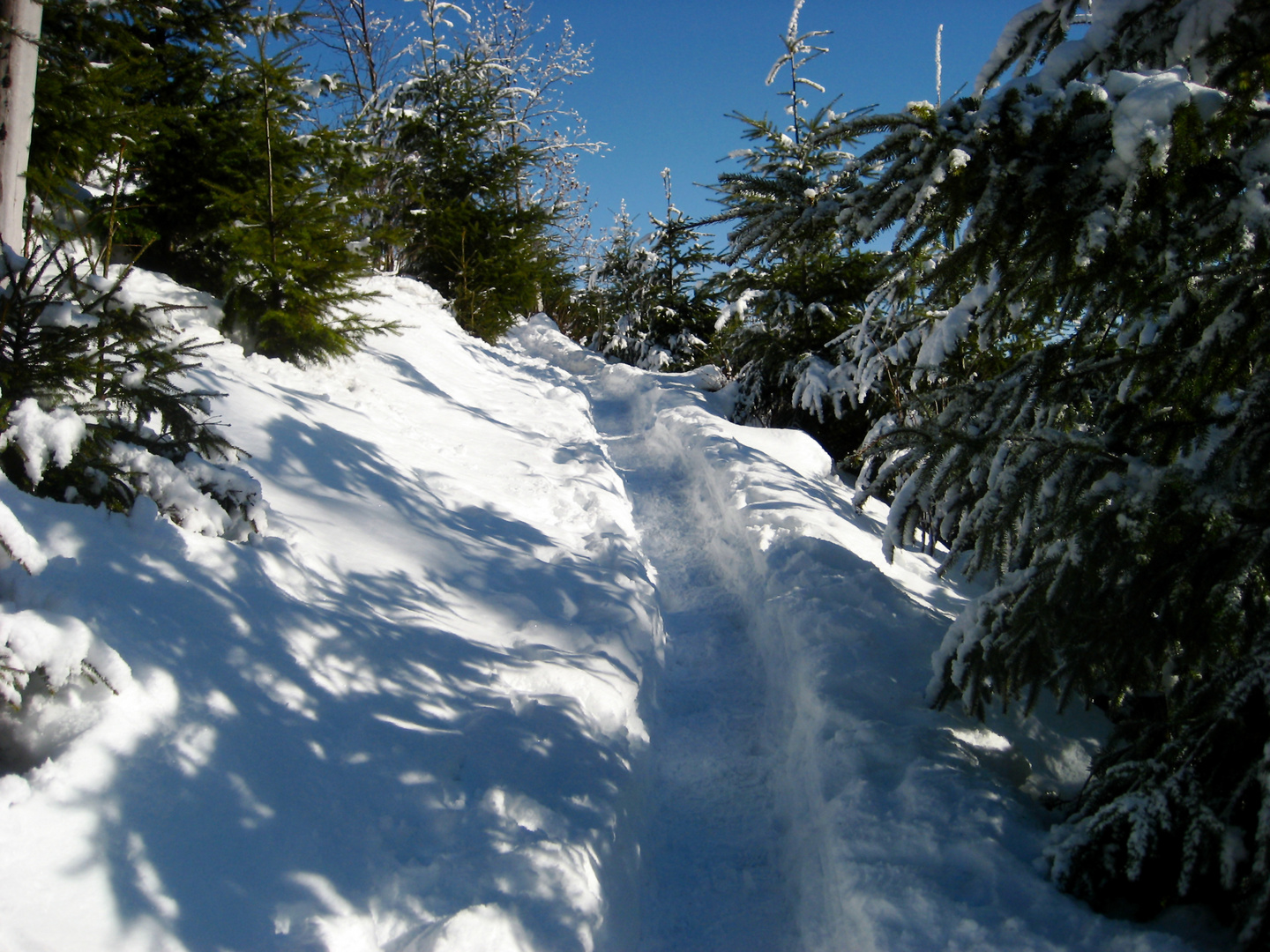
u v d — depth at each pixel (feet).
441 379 29.78
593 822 9.57
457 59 53.93
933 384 21.02
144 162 20.07
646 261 54.70
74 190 17.87
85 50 17.80
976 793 9.77
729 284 34.63
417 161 49.70
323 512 14.62
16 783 6.30
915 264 11.02
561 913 8.00
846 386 29.58
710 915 10.44
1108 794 8.85
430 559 15.08
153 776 7.16
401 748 9.70
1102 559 8.93
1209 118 8.30
